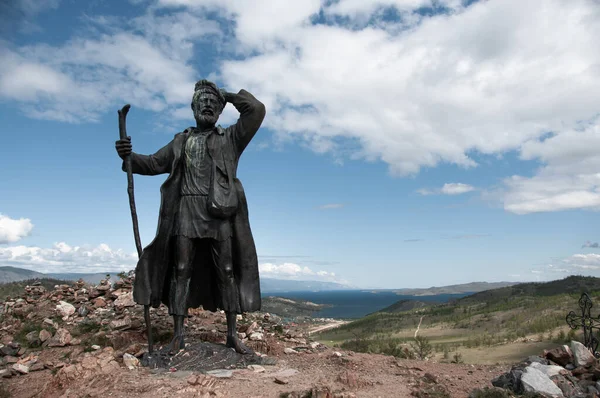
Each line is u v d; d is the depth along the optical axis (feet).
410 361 32.78
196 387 22.99
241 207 31.42
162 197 30.50
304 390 21.94
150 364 27.43
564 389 22.76
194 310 42.52
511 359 72.69
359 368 29.27
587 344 34.71
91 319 39.04
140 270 29.55
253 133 31.65
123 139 30.07
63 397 22.71
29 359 31.40
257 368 27.61
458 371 29.86
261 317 45.70
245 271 31.30
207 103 31.40
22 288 56.59
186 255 29.94
